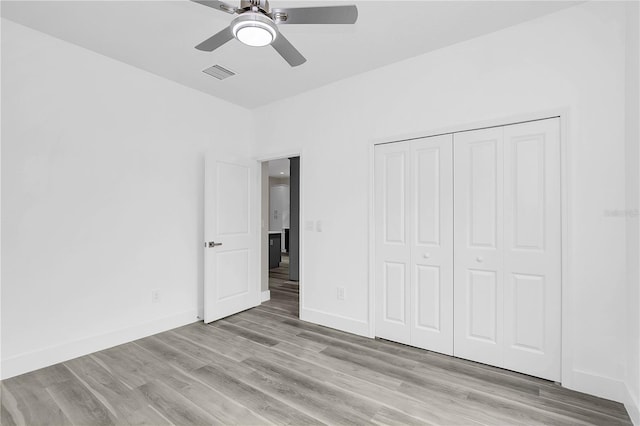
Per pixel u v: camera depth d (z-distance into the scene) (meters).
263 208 4.48
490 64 2.48
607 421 1.81
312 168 3.53
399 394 2.09
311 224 3.53
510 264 2.39
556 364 2.22
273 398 2.05
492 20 2.32
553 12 2.23
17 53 2.36
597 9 2.09
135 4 2.14
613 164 2.02
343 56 2.83
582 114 2.12
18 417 1.86
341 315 3.29
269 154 3.95
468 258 2.57
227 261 3.69
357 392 2.12
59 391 2.13
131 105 3.02
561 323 2.19
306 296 3.56
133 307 3.02
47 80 2.51
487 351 2.49
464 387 2.17
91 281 2.74
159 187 3.23
